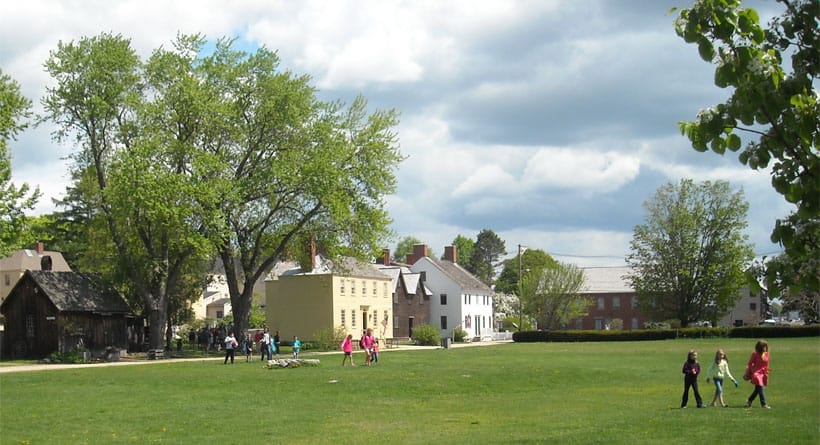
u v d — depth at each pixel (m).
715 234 78.81
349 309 82.25
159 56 59.94
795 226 6.50
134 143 57.31
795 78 6.25
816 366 39.78
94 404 28.12
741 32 6.26
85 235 70.94
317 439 20.55
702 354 51.97
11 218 47.50
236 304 64.25
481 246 182.38
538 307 94.38
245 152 63.25
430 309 104.06
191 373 40.22
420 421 23.89
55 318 57.50
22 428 22.72
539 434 20.42
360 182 62.94
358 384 34.66
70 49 57.25
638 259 81.69
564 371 39.84
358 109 63.94
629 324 119.31
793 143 6.41
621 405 26.89
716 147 6.60
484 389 33.50
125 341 62.69
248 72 62.72
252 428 22.62
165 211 54.44
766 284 6.62
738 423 21.03
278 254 63.50
